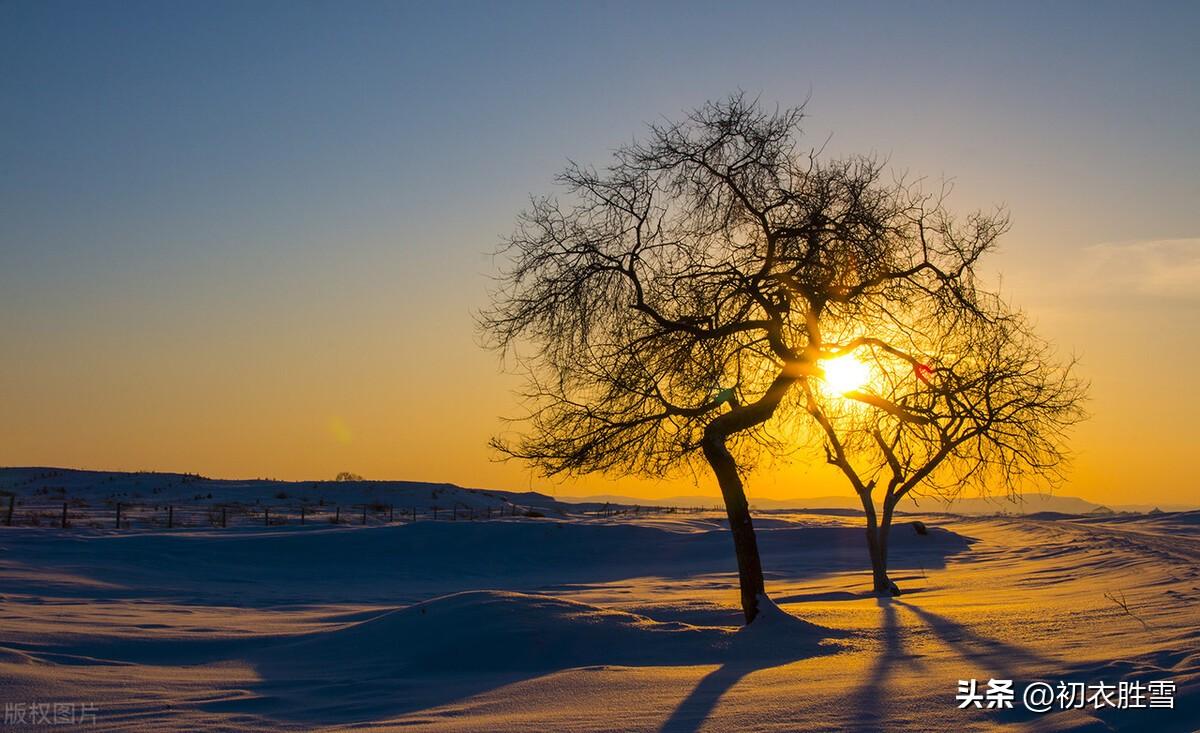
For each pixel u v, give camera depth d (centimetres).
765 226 1625
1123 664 1026
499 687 1137
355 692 1163
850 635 1439
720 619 1711
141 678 1241
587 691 1084
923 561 4028
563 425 1695
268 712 1065
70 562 3122
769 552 4634
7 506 7544
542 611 1441
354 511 8406
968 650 1251
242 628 1775
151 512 7294
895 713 889
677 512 10125
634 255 1647
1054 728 807
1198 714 818
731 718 902
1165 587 2028
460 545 4269
